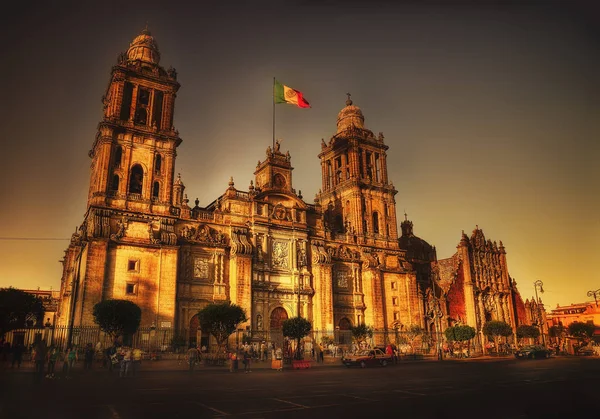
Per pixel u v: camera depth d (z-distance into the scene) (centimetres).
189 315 6222
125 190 6253
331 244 7975
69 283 7206
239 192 7188
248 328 6384
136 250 6009
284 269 7200
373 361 4938
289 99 7875
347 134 8912
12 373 3528
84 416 1745
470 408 1938
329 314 7262
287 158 8138
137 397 2283
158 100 7050
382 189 8838
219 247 6650
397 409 1923
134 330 4978
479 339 8656
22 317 4975
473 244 9419
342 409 1931
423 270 9650
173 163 6731
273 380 3256
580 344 8269
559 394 2378
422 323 8256
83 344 5262
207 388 2714
